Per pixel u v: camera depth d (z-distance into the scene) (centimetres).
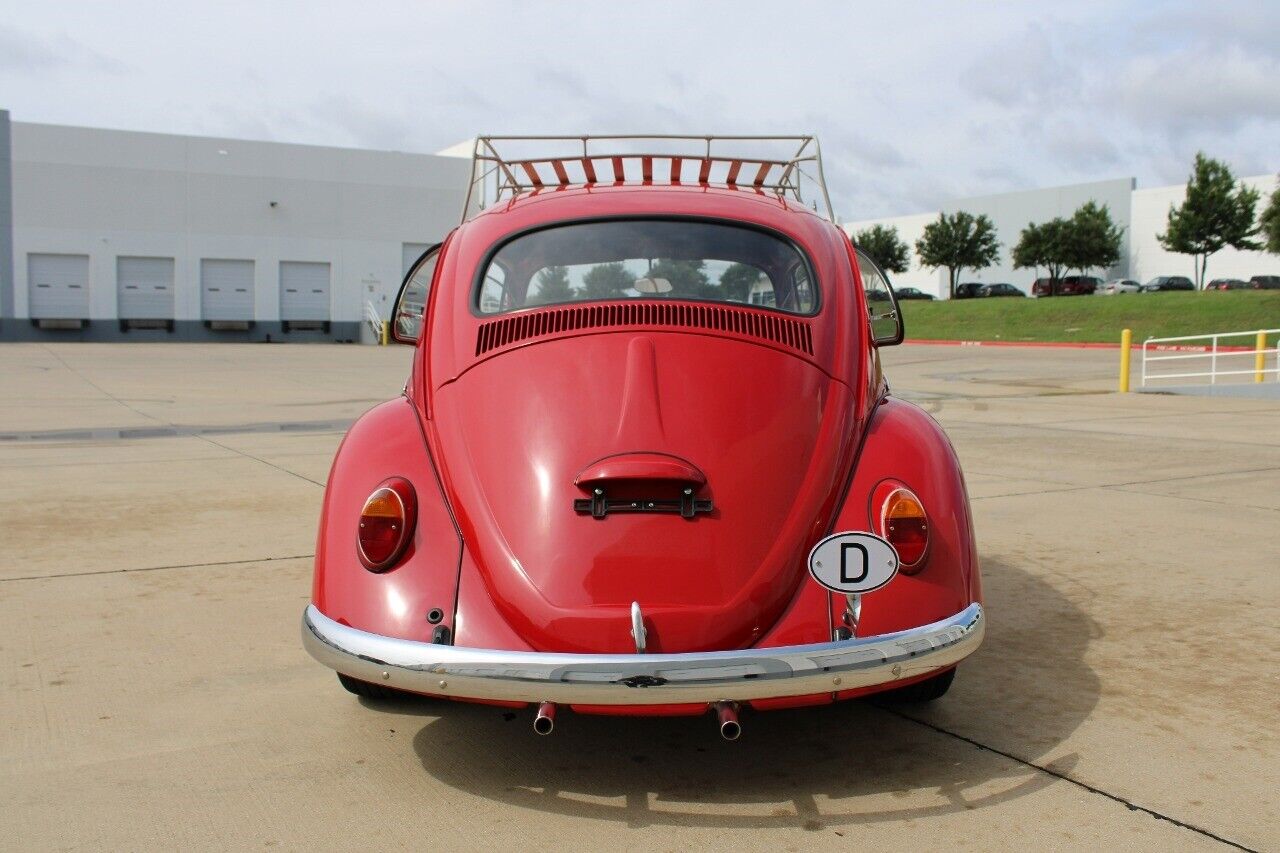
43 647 404
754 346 317
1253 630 423
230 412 1347
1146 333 3941
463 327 335
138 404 1452
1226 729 326
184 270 4166
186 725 332
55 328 3994
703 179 482
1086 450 960
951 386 1811
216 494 725
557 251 354
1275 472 820
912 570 282
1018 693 358
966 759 305
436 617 273
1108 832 261
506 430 300
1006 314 4691
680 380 304
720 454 289
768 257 352
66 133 3953
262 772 298
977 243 7012
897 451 306
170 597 471
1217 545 568
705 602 269
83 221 4000
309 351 3325
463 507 290
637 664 250
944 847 254
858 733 325
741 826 266
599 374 306
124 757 308
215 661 390
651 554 273
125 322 4088
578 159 460
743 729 329
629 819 270
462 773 298
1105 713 339
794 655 255
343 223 4391
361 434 321
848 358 328
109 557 544
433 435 312
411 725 333
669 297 337
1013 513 658
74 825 267
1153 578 504
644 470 278
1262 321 3862
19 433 1106
